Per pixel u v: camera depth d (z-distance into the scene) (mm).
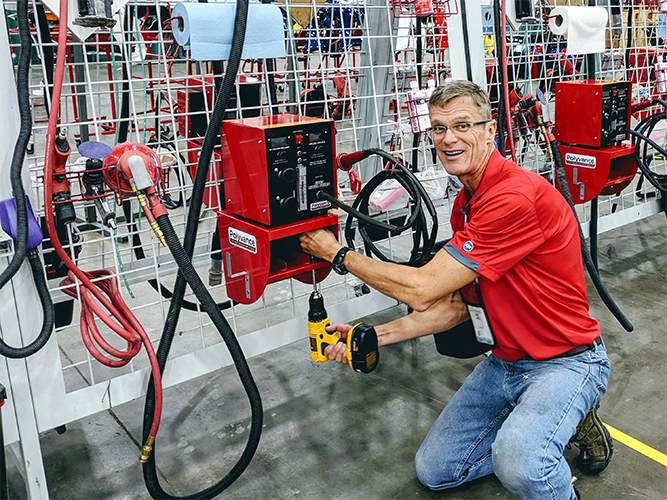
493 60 3244
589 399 1609
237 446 2107
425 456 1834
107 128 2654
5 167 1424
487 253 1569
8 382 1535
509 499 1825
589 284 3279
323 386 2471
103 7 1434
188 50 1773
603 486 1854
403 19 3232
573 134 2840
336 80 4273
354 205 2000
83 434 2197
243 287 1834
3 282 1320
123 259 3342
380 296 2291
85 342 1579
